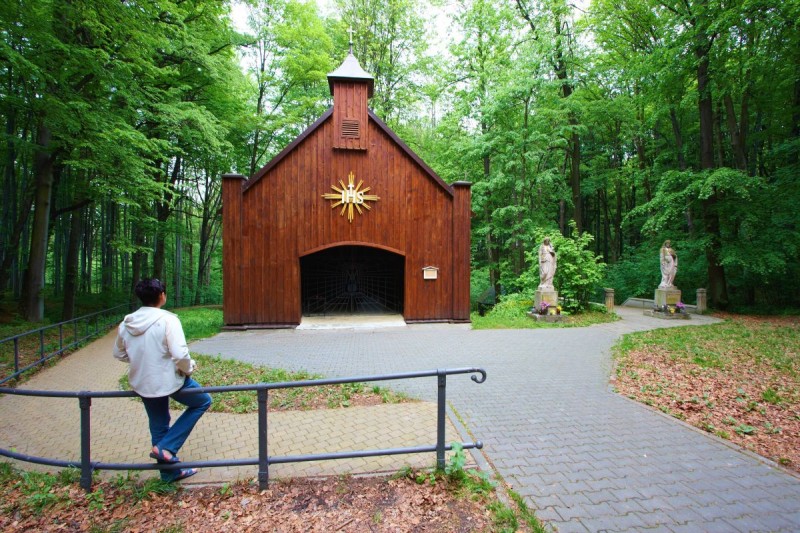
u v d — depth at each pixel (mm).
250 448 4289
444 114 24391
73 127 10109
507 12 19875
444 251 14086
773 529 3037
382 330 12844
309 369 7934
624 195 32031
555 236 16938
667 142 23641
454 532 2908
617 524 3049
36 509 3275
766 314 16453
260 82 22125
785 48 15789
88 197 14680
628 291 22688
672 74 17234
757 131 20000
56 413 5613
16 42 9148
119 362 8812
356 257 16344
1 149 14719
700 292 17078
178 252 26766
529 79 17969
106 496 3436
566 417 5270
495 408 5590
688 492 3518
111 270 23484
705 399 6074
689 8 16375
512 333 12094
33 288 13320
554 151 21672
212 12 14797
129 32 10109
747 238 16562
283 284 13234
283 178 13281
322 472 3721
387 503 3264
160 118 13203
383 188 13781
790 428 5051
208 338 11711
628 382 6945
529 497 3385
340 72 13664
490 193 21797
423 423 4973
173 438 3434
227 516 3127
